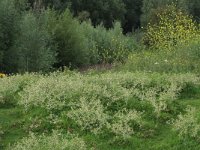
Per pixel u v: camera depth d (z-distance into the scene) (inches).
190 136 383.9
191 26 927.7
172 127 411.5
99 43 1496.1
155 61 715.4
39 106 466.3
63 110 451.2
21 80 572.7
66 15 1336.1
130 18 3031.5
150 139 395.5
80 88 485.4
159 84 507.2
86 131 413.7
